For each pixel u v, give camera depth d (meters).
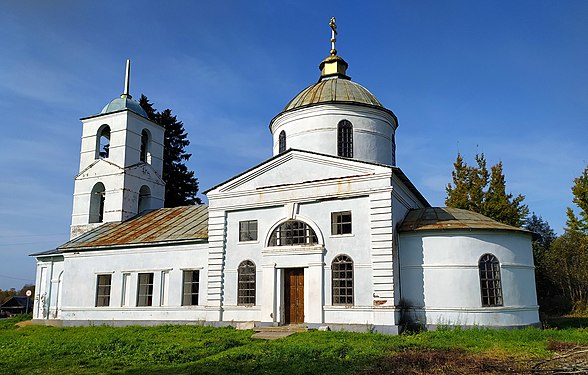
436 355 15.23
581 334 20.31
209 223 26.36
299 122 28.55
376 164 22.70
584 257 45.31
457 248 22.66
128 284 29.20
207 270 26.94
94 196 35.56
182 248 27.98
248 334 21.34
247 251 25.23
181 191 53.31
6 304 75.69
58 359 16.27
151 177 36.75
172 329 23.75
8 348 19.09
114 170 34.53
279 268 24.11
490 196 42.25
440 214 24.61
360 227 22.78
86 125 36.62
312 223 23.77
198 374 13.16
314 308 22.80
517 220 41.56
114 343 18.84
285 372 13.20
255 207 25.30
